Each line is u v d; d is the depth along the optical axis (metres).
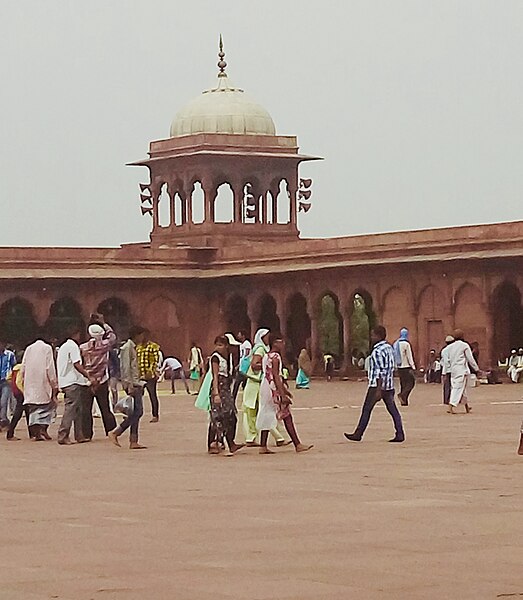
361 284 52.53
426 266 49.94
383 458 18.50
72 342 22.55
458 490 14.56
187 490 14.95
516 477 15.83
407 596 8.89
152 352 27.80
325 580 9.47
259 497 14.18
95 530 11.95
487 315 48.12
